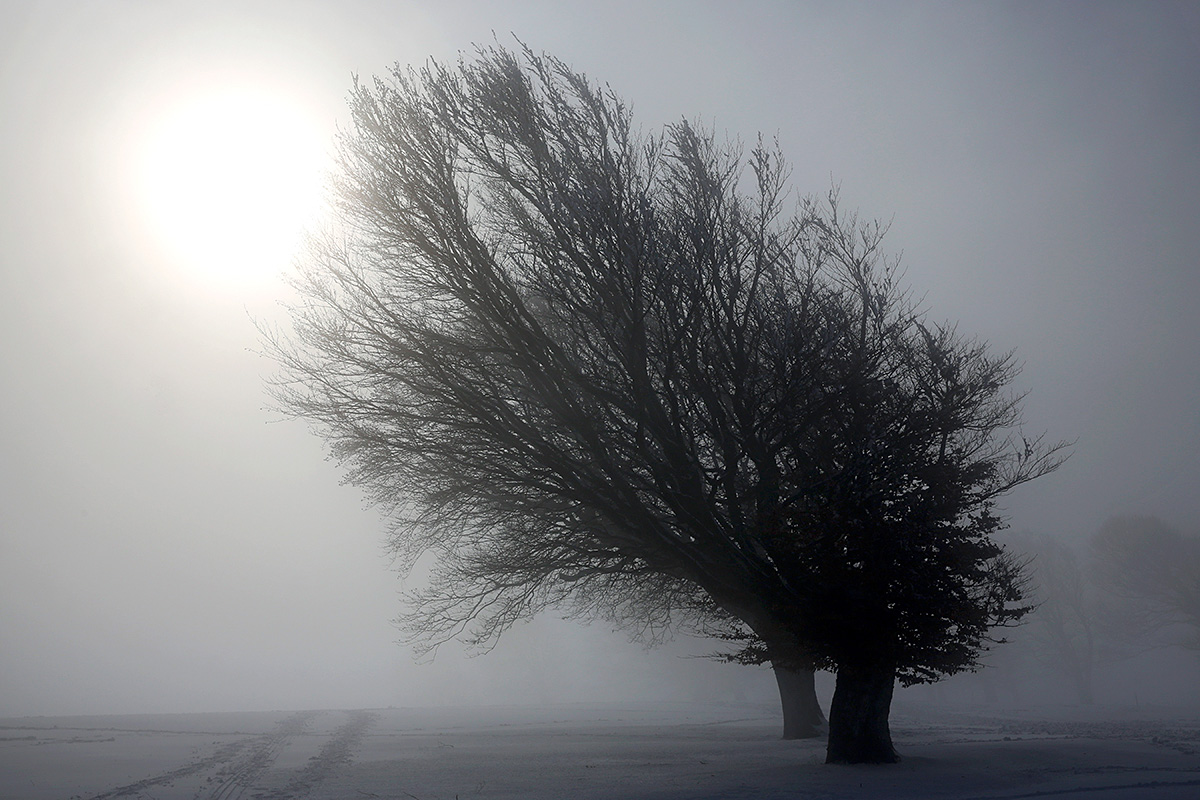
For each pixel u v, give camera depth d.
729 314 22.36
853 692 23.02
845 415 23.55
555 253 21.69
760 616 24.19
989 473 24.98
